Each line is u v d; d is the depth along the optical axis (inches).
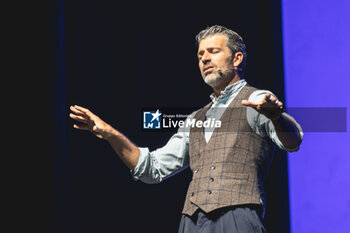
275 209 290.7
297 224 283.0
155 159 146.3
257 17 301.9
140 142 289.6
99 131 137.5
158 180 146.3
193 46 302.8
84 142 290.7
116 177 292.4
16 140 220.5
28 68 225.0
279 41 295.3
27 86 224.4
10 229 217.3
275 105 112.4
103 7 299.9
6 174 218.5
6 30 224.4
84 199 289.1
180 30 303.9
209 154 130.7
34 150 222.7
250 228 120.8
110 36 299.0
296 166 284.7
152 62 301.1
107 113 294.4
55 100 231.9
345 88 261.7
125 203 292.4
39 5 230.1
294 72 287.0
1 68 222.4
